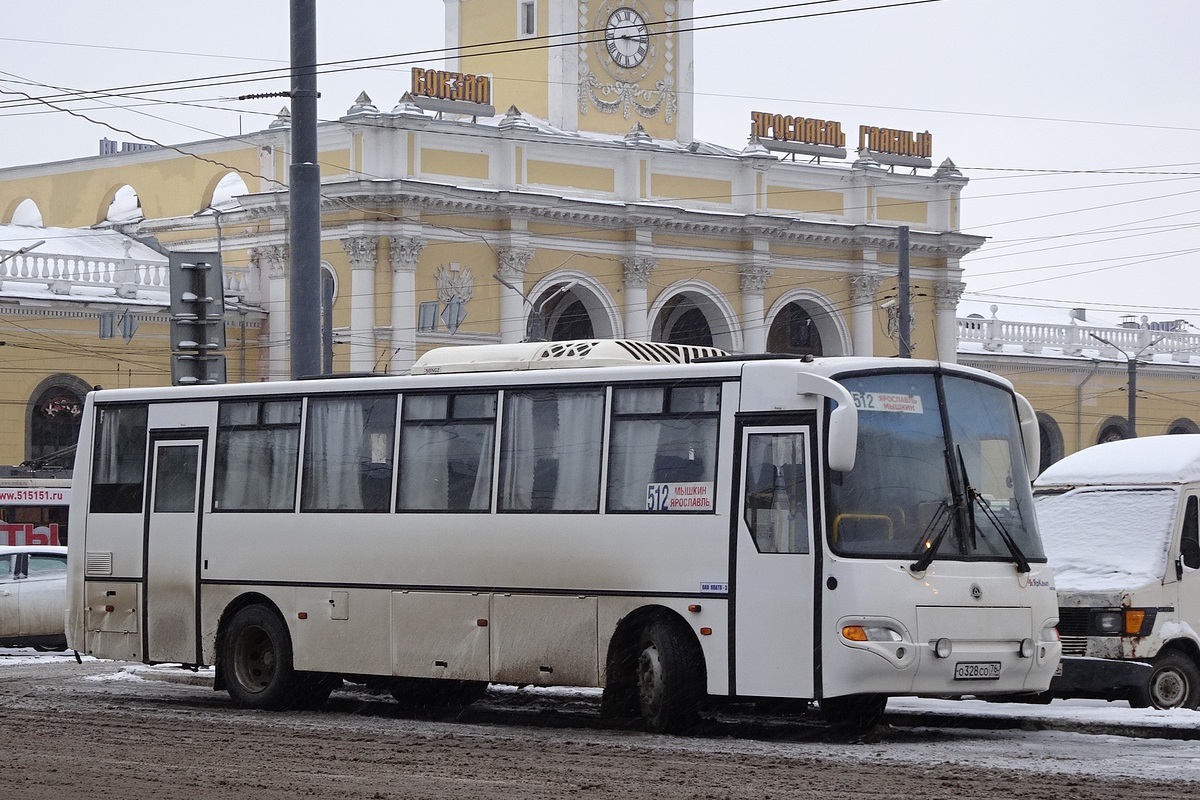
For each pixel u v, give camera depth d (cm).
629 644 1499
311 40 2034
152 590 1812
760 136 6084
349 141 5372
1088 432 6919
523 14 6019
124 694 1952
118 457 1861
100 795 1089
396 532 1636
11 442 4969
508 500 1570
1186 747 1345
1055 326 6931
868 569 1373
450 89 5584
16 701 1834
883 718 1595
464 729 1519
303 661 1694
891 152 6375
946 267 6450
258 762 1260
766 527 1416
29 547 2766
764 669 1405
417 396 1645
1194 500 1766
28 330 4997
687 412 1475
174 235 5891
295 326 2012
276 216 5503
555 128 5897
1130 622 1673
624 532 1491
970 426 1464
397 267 5334
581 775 1178
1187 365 7138
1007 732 1486
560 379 1555
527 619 1543
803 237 6112
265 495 1741
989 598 1416
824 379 1383
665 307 6253
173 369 2039
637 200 5819
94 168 6269
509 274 5544
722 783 1133
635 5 6112
